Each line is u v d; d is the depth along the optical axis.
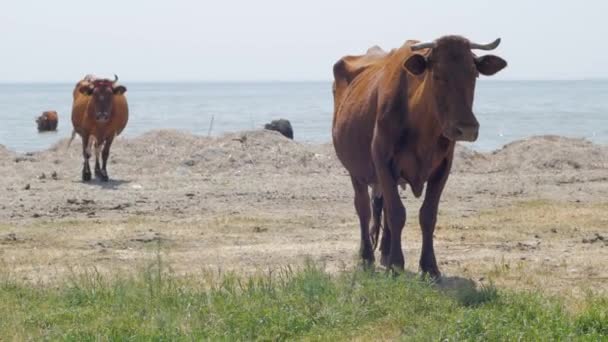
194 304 11.66
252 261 15.37
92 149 27.12
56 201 22.27
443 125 12.30
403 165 13.31
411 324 10.80
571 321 10.78
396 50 14.42
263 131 31.30
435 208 13.52
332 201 22.47
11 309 11.91
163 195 23.22
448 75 12.23
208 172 28.08
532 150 29.92
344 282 12.20
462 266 14.63
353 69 16.12
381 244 15.10
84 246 16.94
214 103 186.50
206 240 17.41
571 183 25.44
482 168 28.75
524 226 18.52
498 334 10.17
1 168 27.98
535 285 13.29
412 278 12.45
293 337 10.48
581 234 17.69
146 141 31.22
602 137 66.06
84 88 26.36
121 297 12.02
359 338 10.46
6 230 18.52
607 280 13.62
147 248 16.11
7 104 176.25
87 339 10.39
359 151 14.59
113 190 24.16
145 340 10.27
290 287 12.09
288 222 19.45
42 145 55.81
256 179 26.30
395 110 13.17
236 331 10.55
